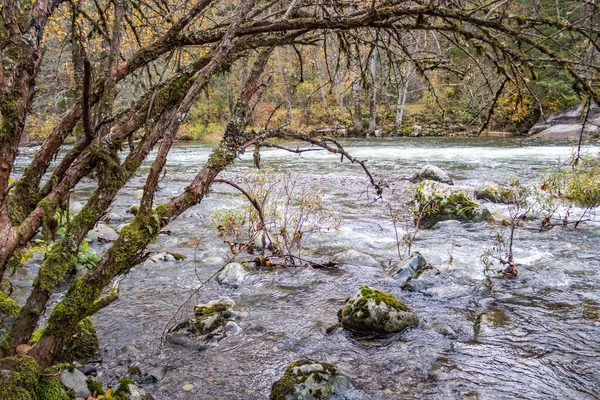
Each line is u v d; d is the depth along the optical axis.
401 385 3.14
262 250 5.96
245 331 3.96
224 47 1.86
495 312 4.24
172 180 12.64
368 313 3.92
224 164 2.06
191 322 3.95
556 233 6.73
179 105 1.88
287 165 14.95
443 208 7.54
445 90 18.98
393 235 6.97
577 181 8.41
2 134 1.83
